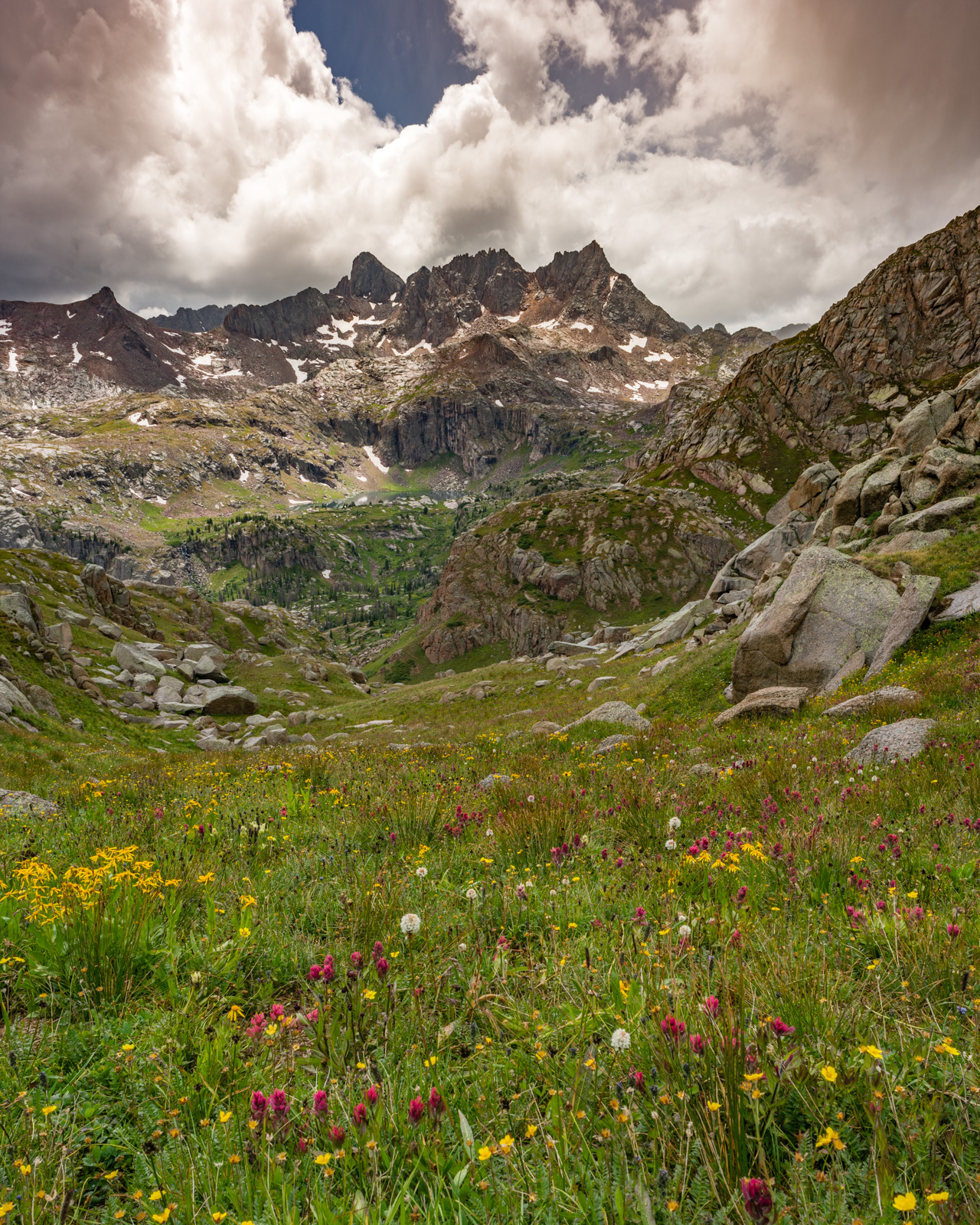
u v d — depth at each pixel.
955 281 186.62
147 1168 2.38
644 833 6.49
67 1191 2.24
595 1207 1.99
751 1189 1.80
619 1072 2.67
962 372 178.25
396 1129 2.41
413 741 37.59
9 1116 2.56
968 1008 2.71
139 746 38.41
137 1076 2.91
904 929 3.59
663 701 27.92
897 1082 2.40
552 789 8.61
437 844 6.60
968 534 26.61
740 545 189.12
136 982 3.82
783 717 16.77
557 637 188.88
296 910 4.92
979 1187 1.93
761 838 5.91
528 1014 3.23
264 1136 2.31
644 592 190.25
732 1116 2.19
